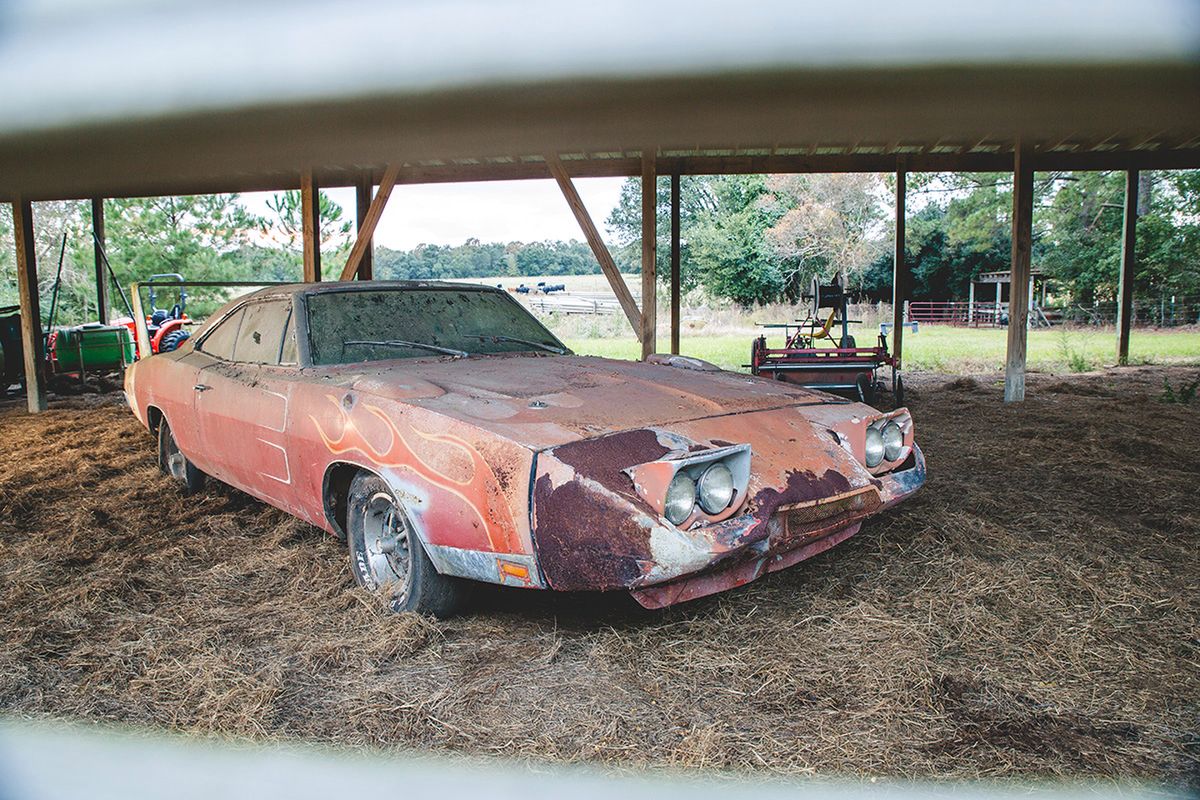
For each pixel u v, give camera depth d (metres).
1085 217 26.58
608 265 6.70
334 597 3.23
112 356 10.74
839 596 3.06
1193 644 2.70
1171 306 24.69
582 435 2.56
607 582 2.33
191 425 4.30
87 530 4.20
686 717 2.28
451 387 3.11
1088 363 13.02
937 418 7.54
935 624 2.84
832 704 2.34
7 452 6.47
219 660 2.66
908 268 31.50
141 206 17.00
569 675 2.55
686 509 2.40
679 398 3.08
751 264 31.02
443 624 2.93
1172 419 7.24
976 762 2.04
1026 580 3.20
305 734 2.20
